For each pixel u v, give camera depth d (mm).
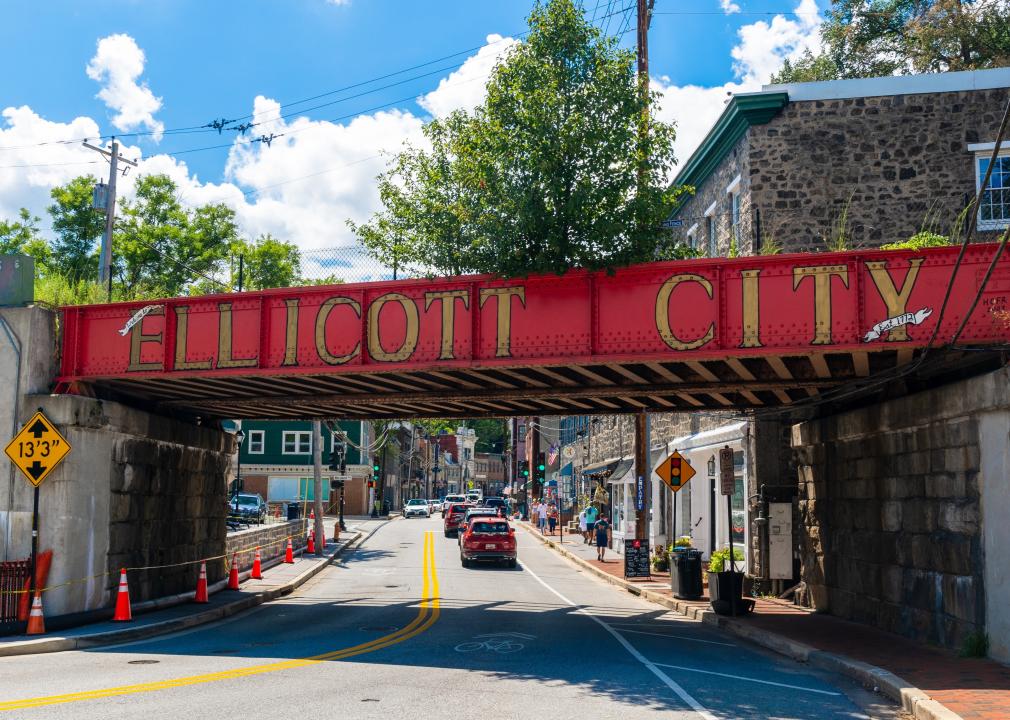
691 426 28531
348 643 14031
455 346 14969
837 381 15906
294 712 8586
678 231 29328
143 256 43219
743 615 17453
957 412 12477
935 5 33906
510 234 14109
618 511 38031
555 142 14016
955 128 21328
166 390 18594
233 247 42125
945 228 20906
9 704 8891
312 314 15875
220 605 18516
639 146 14289
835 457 17609
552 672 11391
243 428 70000
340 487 49438
